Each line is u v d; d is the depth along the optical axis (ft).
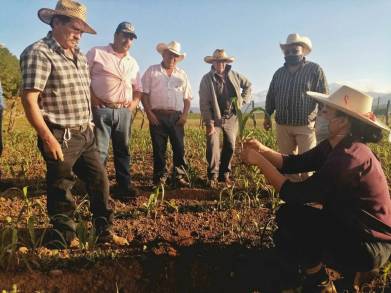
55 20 10.63
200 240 12.44
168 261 11.04
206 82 18.99
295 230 9.87
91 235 11.23
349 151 9.04
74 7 10.50
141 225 13.73
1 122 18.10
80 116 11.29
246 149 10.41
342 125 9.55
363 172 8.94
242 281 10.76
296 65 17.65
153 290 10.36
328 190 9.09
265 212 15.08
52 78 10.65
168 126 18.92
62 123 10.94
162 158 19.26
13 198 16.38
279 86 17.90
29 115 10.23
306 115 17.37
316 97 9.95
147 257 11.17
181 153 19.38
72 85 11.00
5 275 9.95
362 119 9.16
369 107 9.61
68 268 10.48
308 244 9.78
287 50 17.75
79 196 16.63
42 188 18.24
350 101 9.47
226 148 19.93
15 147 29.86
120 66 16.44
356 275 10.25
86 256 10.97
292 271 10.81
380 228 9.14
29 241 11.85
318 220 9.73
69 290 9.88
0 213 14.33
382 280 10.61
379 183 9.09
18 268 10.27
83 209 14.97
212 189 18.58
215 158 19.31
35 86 10.11
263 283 10.62
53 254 10.86
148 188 18.93
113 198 16.92
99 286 10.11
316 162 11.05
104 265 10.68
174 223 13.97
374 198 9.07
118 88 16.42
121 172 16.94
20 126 49.42
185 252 11.59
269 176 9.89
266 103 19.31
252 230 13.29
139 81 17.74
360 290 10.33
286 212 10.02
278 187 9.73
